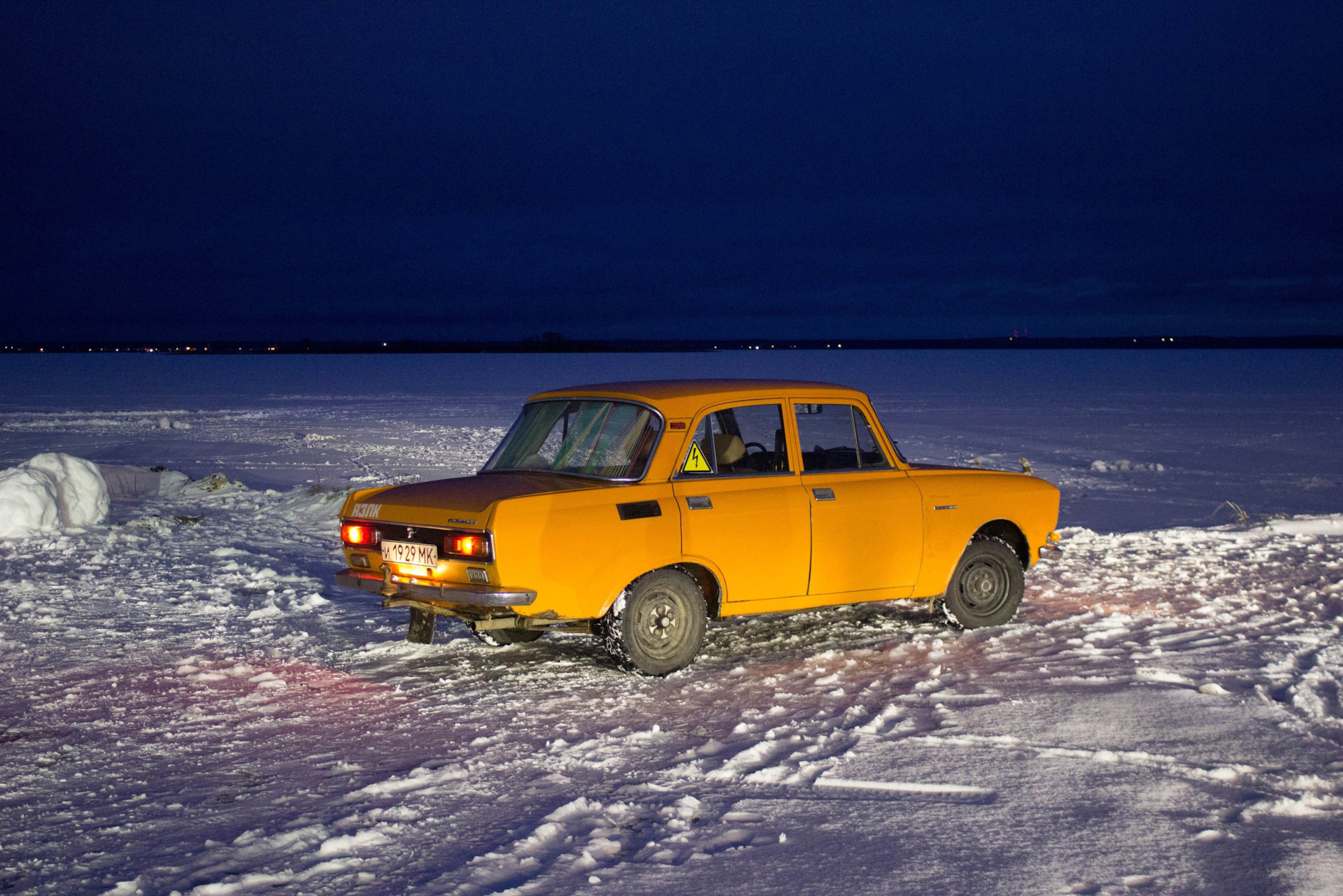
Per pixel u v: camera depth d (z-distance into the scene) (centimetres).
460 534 579
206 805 429
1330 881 348
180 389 4928
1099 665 625
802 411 684
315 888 352
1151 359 11125
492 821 409
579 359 13338
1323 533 1182
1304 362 9638
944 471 736
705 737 512
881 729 512
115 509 1345
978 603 743
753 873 360
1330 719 516
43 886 356
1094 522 1398
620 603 606
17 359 11169
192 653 682
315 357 14025
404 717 547
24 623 750
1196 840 382
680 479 627
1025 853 373
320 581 925
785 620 779
